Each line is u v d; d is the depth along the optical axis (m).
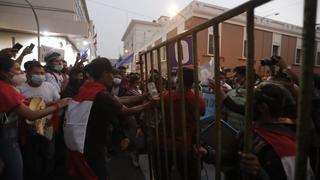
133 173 4.14
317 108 1.59
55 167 3.07
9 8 12.66
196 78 1.89
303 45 0.99
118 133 3.22
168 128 2.60
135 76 5.67
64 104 2.78
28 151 3.05
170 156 2.61
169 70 2.36
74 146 2.36
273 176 1.29
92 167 2.41
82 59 4.54
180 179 2.44
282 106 1.41
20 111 2.49
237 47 17.98
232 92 2.36
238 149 1.59
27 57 11.37
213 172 3.67
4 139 2.55
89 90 2.44
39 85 3.71
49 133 3.05
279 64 2.18
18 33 11.60
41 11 13.28
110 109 2.42
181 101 2.21
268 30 19.94
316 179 1.58
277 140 1.33
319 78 1.79
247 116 1.33
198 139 1.95
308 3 0.96
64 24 11.59
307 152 1.02
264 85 1.50
